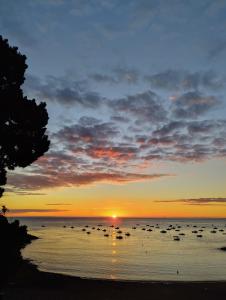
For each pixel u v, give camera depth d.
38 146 22.78
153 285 23.45
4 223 22.44
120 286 22.80
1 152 22.20
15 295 19.17
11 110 22.03
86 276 34.62
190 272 40.25
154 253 64.19
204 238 112.62
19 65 23.14
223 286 23.47
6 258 23.38
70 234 130.62
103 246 79.25
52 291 20.55
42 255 55.78
